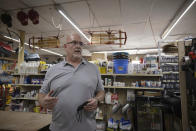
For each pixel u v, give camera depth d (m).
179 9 3.02
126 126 2.48
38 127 1.23
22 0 2.66
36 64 3.08
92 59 4.25
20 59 3.43
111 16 3.40
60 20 3.64
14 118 1.50
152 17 3.46
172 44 3.16
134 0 2.68
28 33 4.73
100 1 2.71
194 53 1.43
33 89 3.33
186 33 4.74
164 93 2.36
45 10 3.07
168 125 2.49
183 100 1.89
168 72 3.16
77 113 1.03
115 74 2.57
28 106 3.22
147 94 2.41
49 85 1.17
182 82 1.91
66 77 1.12
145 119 2.50
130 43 6.23
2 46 2.38
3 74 2.56
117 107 2.56
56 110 1.07
